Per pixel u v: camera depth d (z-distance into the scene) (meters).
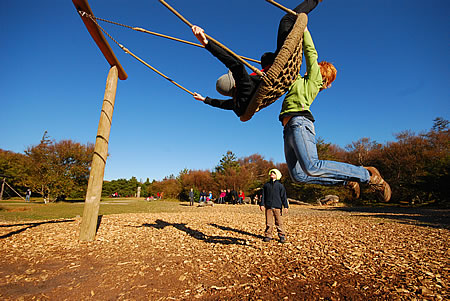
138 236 6.46
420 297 2.87
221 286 3.28
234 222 9.38
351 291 3.08
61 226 7.33
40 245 5.34
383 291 3.05
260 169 48.97
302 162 2.43
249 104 2.38
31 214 11.42
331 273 3.71
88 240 5.80
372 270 3.79
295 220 10.11
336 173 2.40
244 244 5.65
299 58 2.34
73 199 33.31
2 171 31.00
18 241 5.56
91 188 6.00
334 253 4.77
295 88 2.53
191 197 22.34
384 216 12.04
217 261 4.38
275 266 4.07
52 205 19.39
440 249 5.05
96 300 2.89
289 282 3.39
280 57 2.12
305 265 4.09
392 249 5.06
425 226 8.26
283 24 2.37
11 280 3.45
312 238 6.25
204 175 36.19
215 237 6.45
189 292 3.11
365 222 9.36
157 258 4.55
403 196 24.52
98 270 3.90
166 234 6.79
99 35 5.36
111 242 5.76
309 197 27.14
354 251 4.90
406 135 26.86
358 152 32.09
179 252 4.97
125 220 9.12
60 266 4.07
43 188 23.98
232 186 33.59
